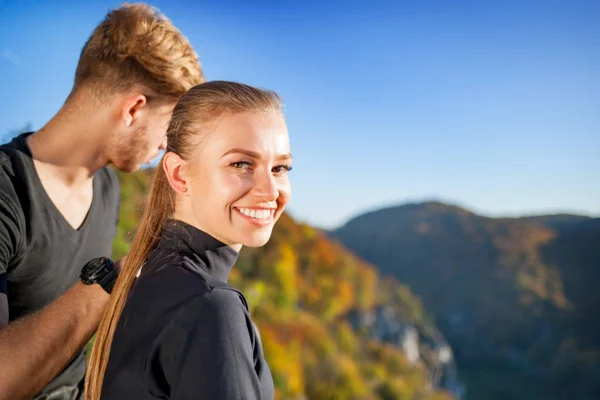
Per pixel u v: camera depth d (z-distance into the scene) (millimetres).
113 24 1522
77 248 1628
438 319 123312
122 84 1519
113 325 956
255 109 993
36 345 1072
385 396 45750
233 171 979
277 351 25875
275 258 38062
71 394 1626
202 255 999
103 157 1588
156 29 1534
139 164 1606
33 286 1526
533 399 96625
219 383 812
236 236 993
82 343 1109
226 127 979
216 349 835
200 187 1001
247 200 978
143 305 928
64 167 1555
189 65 1575
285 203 1030
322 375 32219
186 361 840
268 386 915
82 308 1104
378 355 53094
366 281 64938
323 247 58844
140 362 885
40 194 1499
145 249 1030
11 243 1428
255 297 30188
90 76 1527
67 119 1534
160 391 875
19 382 1056
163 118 1582
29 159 1496
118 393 912
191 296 884
